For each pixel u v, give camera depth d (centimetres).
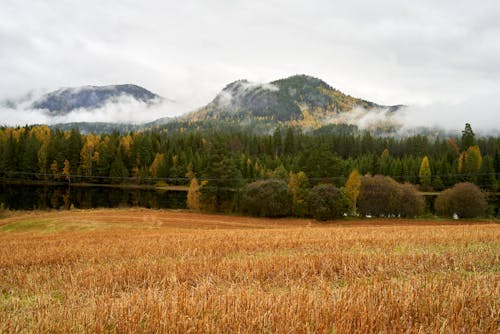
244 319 569
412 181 8738
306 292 695
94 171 9312
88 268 1164
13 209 5331
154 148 11531
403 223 5116
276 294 709
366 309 582
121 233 2752
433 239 1622
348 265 1038
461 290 678
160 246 1638
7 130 10381
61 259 1395
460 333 531
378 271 983
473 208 5369
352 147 13400
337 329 524
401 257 1123
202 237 2025
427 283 772
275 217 5816
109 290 899
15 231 3541
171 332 543
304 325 537
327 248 1480
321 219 5384
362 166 9238
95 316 614
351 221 5353
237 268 1038
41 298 833
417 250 1293
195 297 682
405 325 555
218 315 597
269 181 5919
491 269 995
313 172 7281
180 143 12638
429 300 633
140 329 564
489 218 5525
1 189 7244
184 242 1762
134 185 9231
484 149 11912
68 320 604
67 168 8938
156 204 7025
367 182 5950
